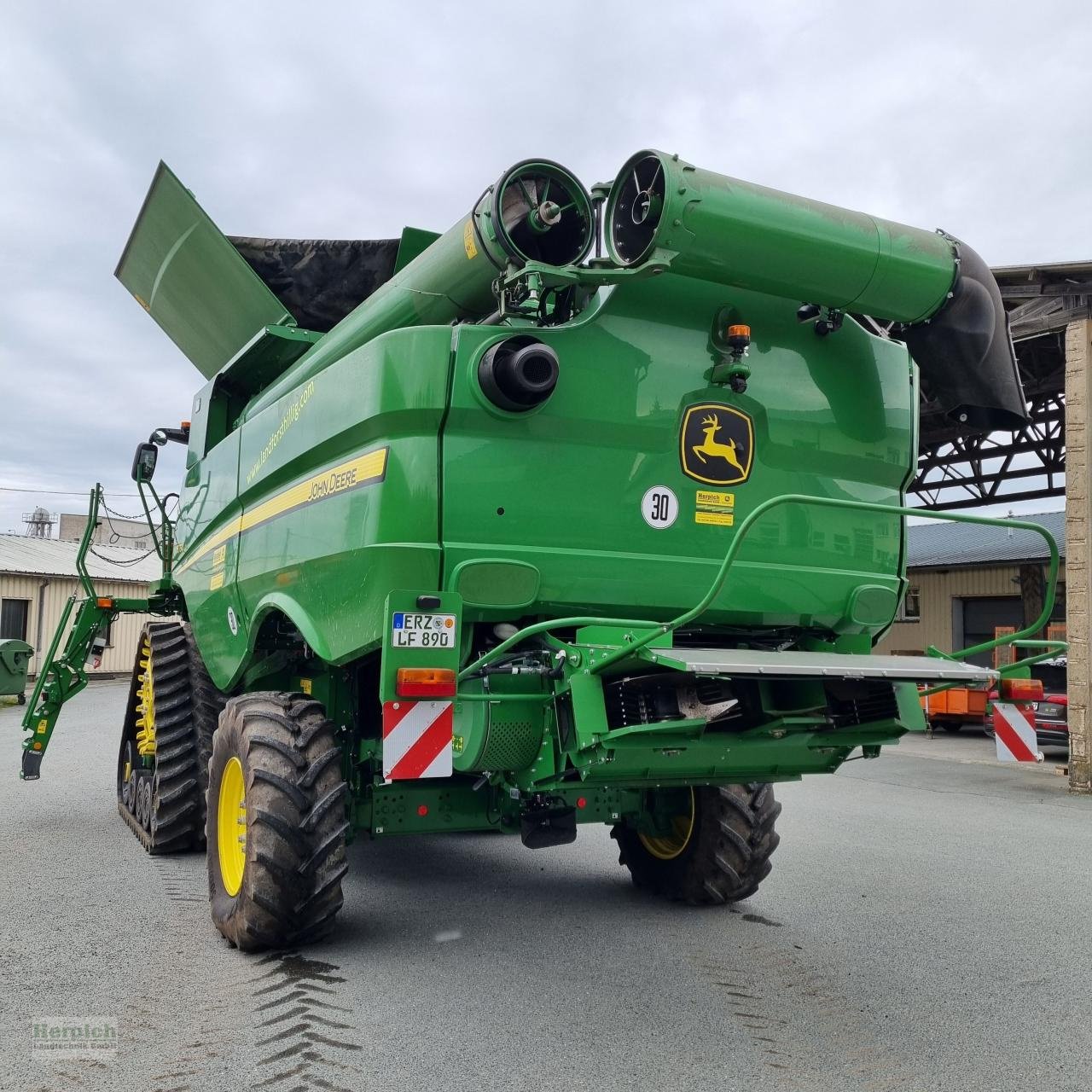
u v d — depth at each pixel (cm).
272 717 427
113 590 2970
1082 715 992
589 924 479
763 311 420
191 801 613
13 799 840
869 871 607
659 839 538
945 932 474
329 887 403
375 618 365
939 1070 316
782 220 366
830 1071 313
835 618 433
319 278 657
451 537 362
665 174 347
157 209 641
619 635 362
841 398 438
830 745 385
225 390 653
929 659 389
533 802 442
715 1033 342
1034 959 432
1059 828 778
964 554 2183
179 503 743
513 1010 360
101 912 488
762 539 416
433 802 446
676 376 402
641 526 392
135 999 365
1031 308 1093
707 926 478
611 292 390
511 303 381
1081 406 1030
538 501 375
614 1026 346
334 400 405
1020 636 375
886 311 407
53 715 789
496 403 364
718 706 371
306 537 432
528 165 377
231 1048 321
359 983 387
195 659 657
